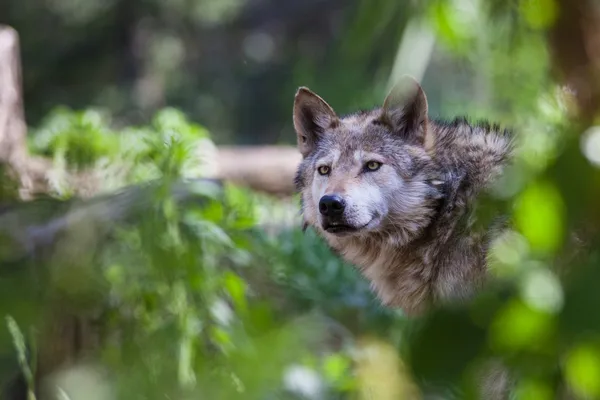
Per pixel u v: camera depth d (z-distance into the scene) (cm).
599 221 241
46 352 647
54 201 497
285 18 4681
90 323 673
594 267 234
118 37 4306
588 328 229
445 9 526
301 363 795
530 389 246
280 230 1623
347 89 1201
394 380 492
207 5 4391
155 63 4362
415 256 975
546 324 236
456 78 2633
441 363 243
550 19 296
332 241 1069
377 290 1045
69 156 1205
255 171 1914
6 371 388
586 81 283
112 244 592
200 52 4612
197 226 763
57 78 4222
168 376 564
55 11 4112
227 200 990
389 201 979
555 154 247
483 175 920
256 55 4619
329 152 1032
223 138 4250
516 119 912
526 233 251
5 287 372
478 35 630
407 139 1005
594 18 286
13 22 4081
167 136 1105
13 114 1420
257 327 731
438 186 960
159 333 689
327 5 4619
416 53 608
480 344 242
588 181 240
